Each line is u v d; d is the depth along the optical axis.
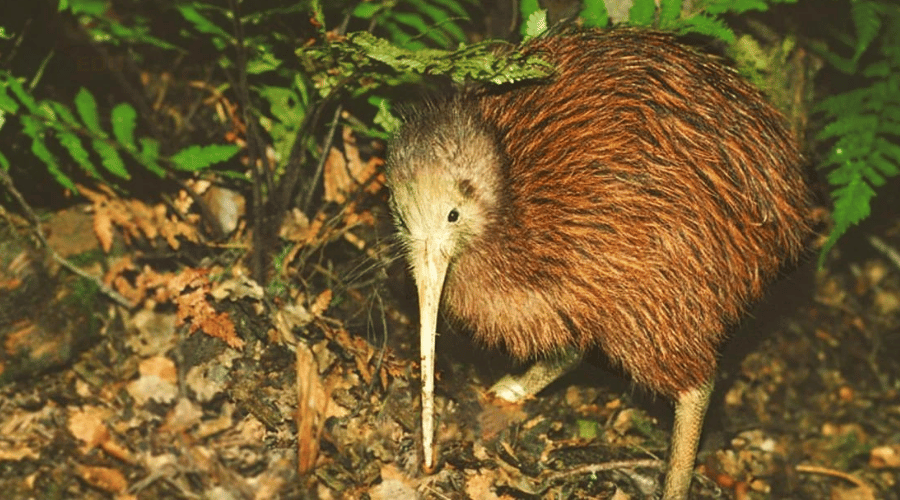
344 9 1.16
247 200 1.19
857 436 1.23
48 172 1.17
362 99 1.19
